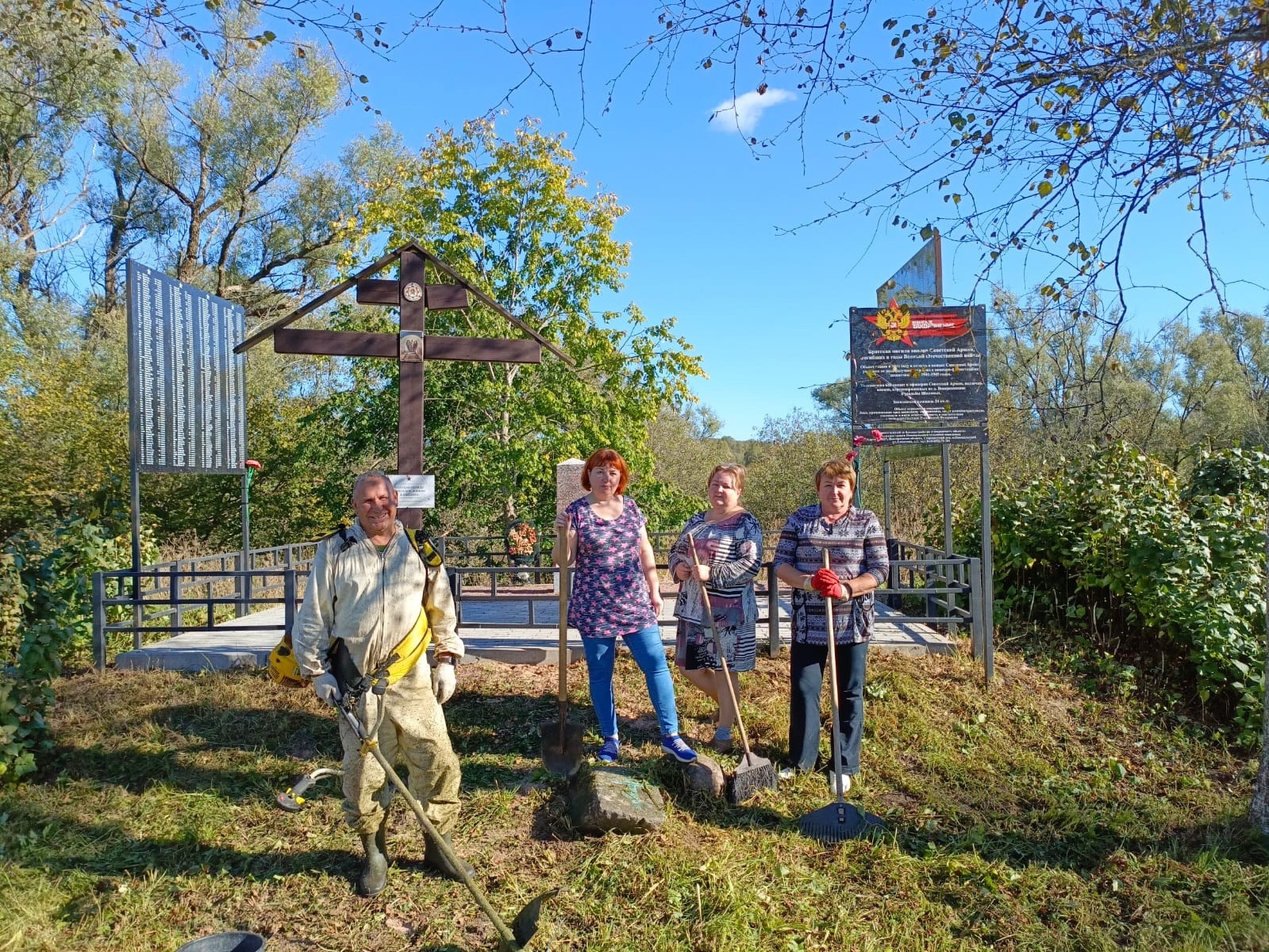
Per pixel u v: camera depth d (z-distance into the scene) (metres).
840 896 3.63
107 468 13.27
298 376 21.30
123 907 3.45
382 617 3.35
